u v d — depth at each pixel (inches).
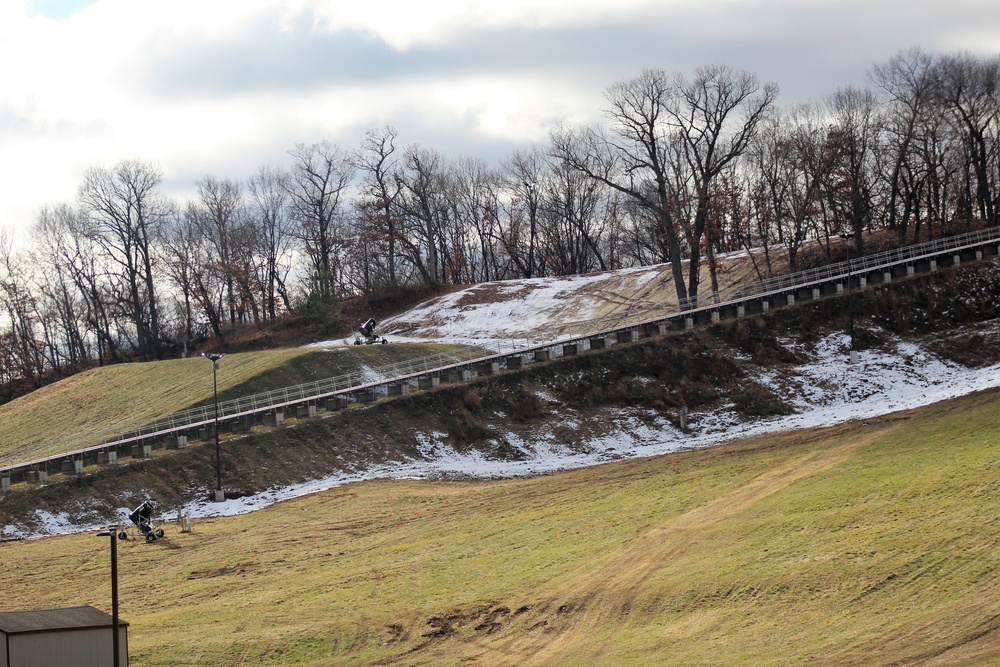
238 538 2144.4
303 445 2650.1
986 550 1421.0
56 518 2348.7
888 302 3134.8
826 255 3779.5
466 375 2918.3
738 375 2930.6
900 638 1237.1
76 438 2942.9
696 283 3538.4
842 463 2074.3
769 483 2016.5
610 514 1989.4
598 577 1626.5
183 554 2060.8
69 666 1259.8
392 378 2987.2
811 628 1317.7
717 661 1262.3
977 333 2989.7
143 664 1461.6
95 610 1374.3
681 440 2672.2
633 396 2874.0
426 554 1897.1
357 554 1953.7
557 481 2372.0
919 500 1685.5
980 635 1205.7
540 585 1633.9
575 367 2970.0
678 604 1473.9
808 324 3107.8
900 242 3774.6
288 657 1472.7
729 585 1496.1
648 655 1320.1
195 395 3112.7
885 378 2854.3
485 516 2122.3
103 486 2452.0
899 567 1429.6
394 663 1421.0
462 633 1498.5
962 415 2320.4
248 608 1691.7
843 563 1481.3
